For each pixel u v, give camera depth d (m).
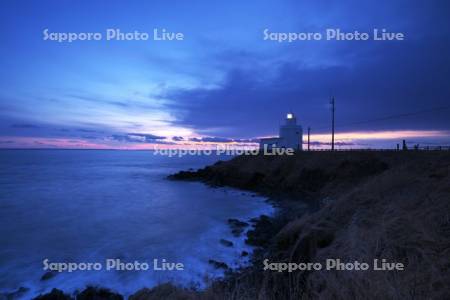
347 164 29.05
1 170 77.56
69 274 11.95
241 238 16.58
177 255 13.85
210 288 5.58
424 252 5.24
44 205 27.91
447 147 27.17
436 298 3.82
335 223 10.51
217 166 51.56
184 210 25.28
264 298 5.30
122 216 22.86
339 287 4.46
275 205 27.23
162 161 158.62
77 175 64.94
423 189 9.89
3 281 11.43
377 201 11.00
